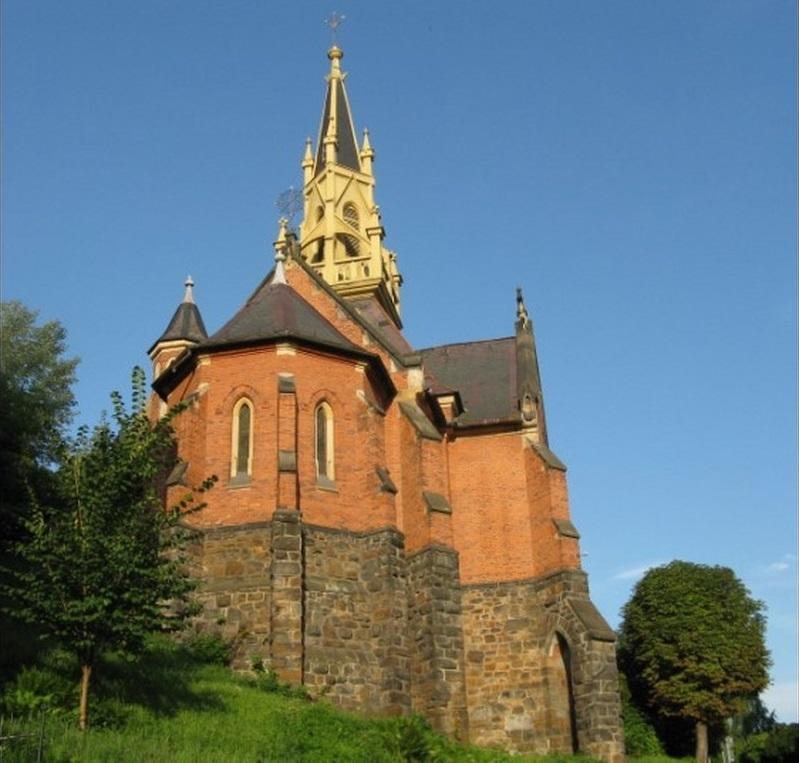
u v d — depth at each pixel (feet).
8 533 127.75
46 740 74.33
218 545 125.90
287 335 134.72
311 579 125.08
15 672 90.74
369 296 211.82
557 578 146.92
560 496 152.46
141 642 89.25
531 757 125.49
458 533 156.15
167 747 80.69
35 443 143.23
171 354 190.19
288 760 87.04
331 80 246.47
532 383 172.04
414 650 130.11
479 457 160.66
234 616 121.49
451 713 124.67
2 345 178.60
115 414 95.86
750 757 263.49
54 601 85.76
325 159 230.07
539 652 146.00
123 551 87.20
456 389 178.29
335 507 130.82
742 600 229.04
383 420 142.82
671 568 234.17
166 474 136.26
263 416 131.95
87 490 89.61
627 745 213.46
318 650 121.60
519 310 187.73
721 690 217.77
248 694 105.81
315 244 224.53
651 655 223.51
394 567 128.88
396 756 98.02
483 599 151.33
